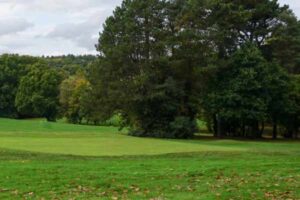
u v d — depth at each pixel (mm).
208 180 16828
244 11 57562
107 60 55406
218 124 60375
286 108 57844
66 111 105812
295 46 62375
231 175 17828
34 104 106500
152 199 13789
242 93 54438
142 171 18875
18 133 48344
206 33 56312
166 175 17875
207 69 53906
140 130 54312
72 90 101750
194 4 56250
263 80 54844
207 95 55188
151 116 55250
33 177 17359
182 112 57562
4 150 26594
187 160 23719
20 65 119062
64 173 18250
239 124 62938
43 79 107312
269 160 23484
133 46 54375
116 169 19406
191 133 54562
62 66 163875
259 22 62188
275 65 57094
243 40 62000
